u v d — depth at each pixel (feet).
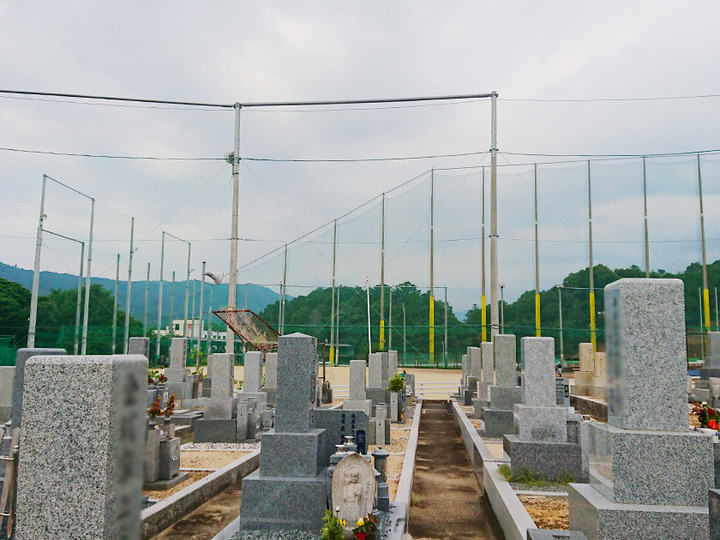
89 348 83.66
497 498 26.40
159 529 24.35
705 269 99.71
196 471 33.40
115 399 13.14
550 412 31.65
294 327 106.11
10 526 18.20
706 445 15.90
